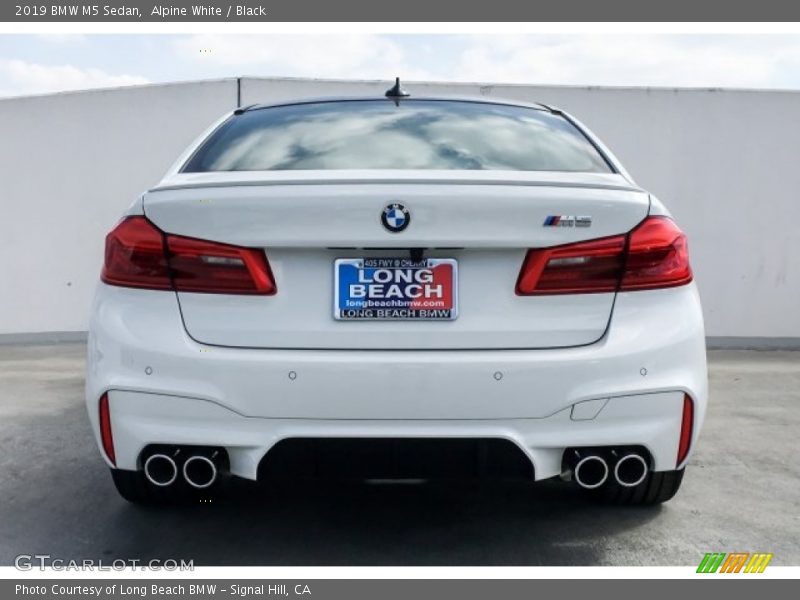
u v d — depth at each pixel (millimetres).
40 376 5793
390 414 2053
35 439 3861
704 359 2221
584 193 2115
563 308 2102
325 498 2930
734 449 3758
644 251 2129
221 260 2090
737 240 7637
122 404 2117
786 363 6695
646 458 2174
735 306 7688
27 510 2840
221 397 2062
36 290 7934
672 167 7555
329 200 2043
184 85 7590
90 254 7836
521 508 2844
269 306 2086
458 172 2217
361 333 2076
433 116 2803
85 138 7742
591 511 2824
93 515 2781
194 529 2641
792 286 7676
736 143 7559
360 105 2930
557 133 2783
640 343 2102
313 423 2062
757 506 2926
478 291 2096
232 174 2316
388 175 2162
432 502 2895
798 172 7586
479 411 2057
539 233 2080
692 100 7508
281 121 2787
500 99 3145
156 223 2141
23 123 7801
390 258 2090
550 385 2061
